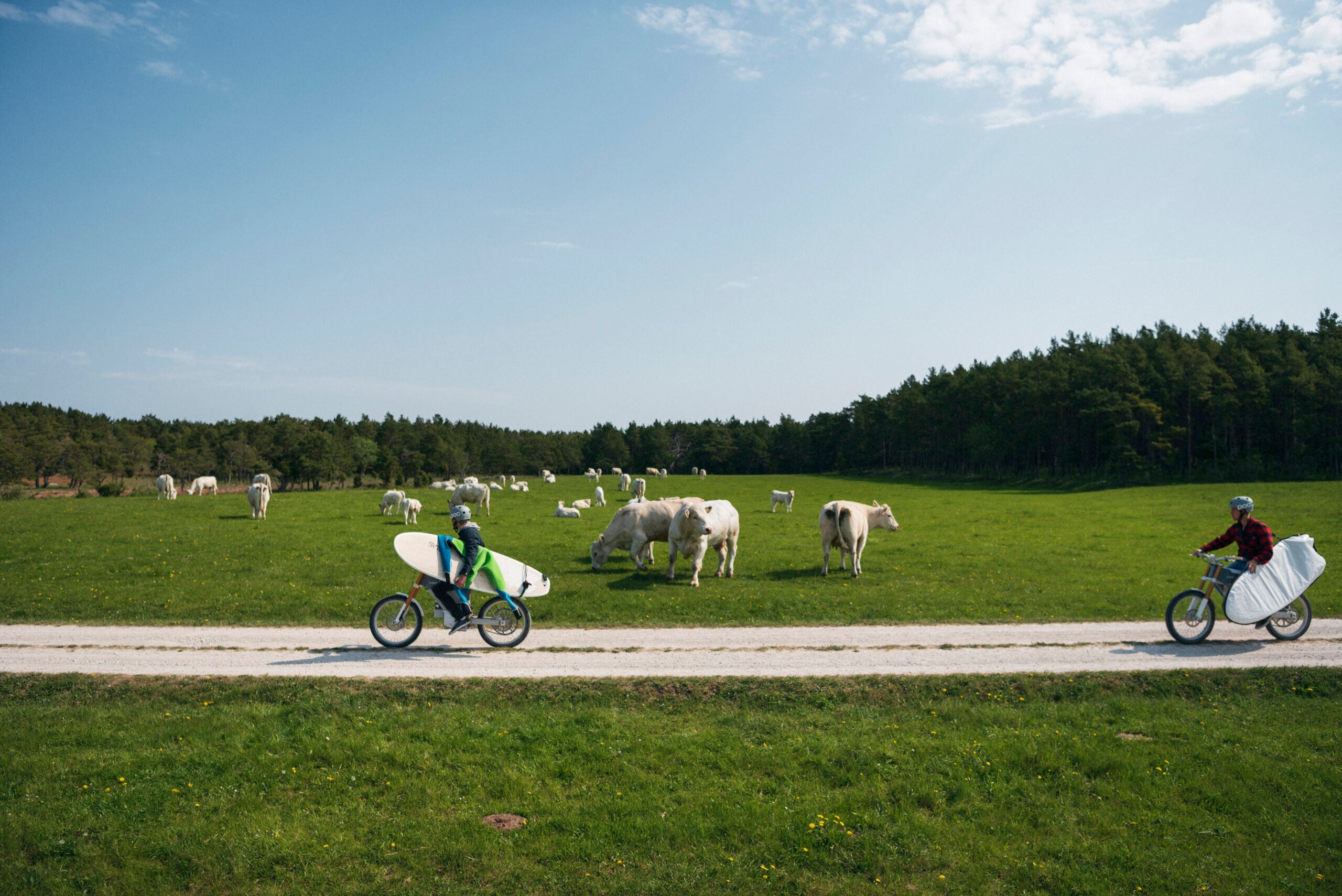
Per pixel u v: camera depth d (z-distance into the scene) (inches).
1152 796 345.7
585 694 461.4
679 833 313.3
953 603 722.8
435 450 5541.3
